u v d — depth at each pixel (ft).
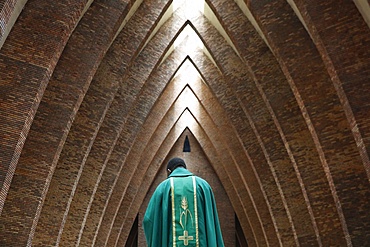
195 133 100.78
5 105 45.57
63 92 55.16
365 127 47.42
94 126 62.64
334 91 55.83
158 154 99.30
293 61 57.26
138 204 96.22
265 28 58.70
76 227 66.03
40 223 58.75
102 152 68.69
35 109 46.80
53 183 60.08
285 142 63.05
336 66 49.03
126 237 94.12
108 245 88.02
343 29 49.34
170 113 96.99
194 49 84.23
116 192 83.66
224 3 67.46
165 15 73.87
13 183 52.06
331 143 55.31
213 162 99.60
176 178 18.69
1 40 40.57
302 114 61.05
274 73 64.69
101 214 74.38
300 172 61.93
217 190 101.40
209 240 17.76
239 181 93.40
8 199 51.62
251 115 71.20
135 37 65.51
